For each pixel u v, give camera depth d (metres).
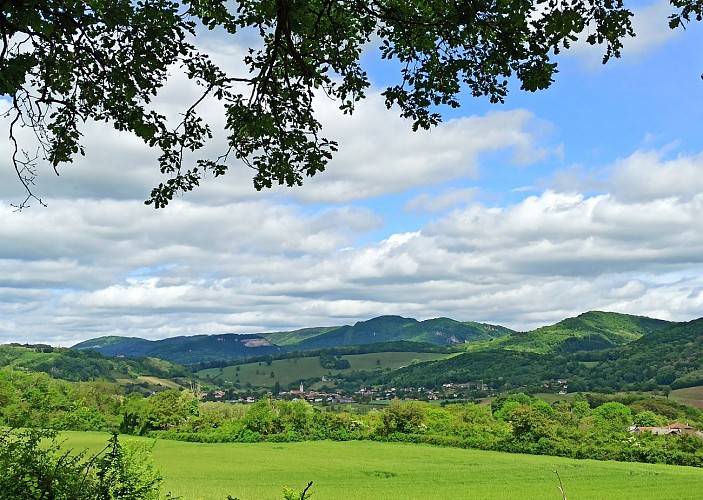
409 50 9.93
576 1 8.16
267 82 9.76
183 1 8.88
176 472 62.59
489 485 54.88
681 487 52.78
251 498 42.38
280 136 10.13
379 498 46.53
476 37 9.41
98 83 9.36
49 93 9.34
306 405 116.81
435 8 9.24
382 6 9.52
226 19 9.72
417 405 110.44
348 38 10.33
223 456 81.12
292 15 9.29
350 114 10.48
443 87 9.87
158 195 9.92
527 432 91.25
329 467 69.62
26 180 9.00
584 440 89.38
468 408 124.06
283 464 72.00
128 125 9.63
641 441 84.06
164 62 9.17
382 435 109.38
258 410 113.31
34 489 8.21
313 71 9.87
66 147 9.58
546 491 50.56
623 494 48.44
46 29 8.05
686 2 8.47
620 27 8.27
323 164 10.36
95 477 9.08
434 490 51.47
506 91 9.78
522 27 8.54
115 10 8.41
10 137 8.91
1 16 7.93
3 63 7.83
